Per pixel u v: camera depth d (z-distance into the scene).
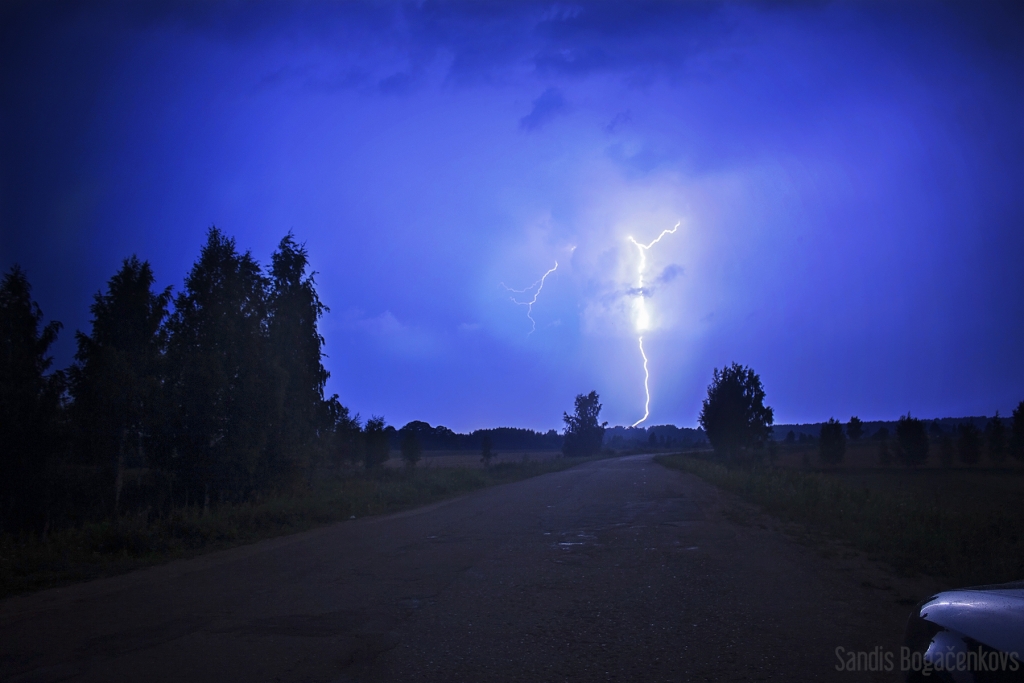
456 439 157.75
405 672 4.92
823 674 4.76
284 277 27.97
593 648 5.43
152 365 23.48
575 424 96.50
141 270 27.16
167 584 8.50
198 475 21.19
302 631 6.05
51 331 26.36
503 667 5.00
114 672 5.00
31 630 6.27
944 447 47.00
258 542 12.69
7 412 23.39
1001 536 10.27
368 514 17.75
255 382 22.23
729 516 14.88
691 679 4.69
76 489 24.44
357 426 40.56
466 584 8.02
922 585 7.71
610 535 12.10
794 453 71.69
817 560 9.38
